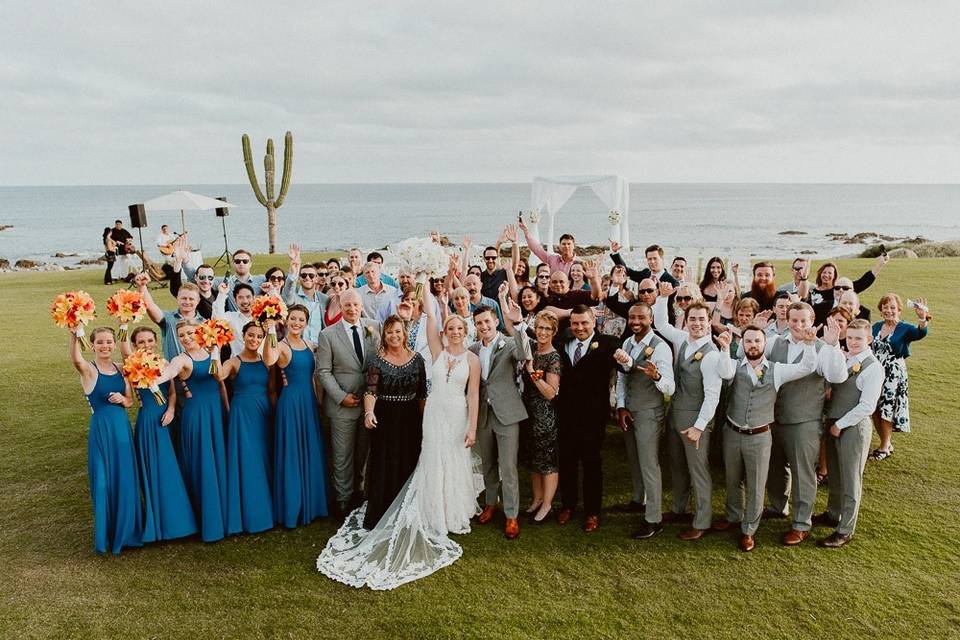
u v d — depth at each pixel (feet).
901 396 20.36
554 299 22.90
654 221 245.24
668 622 13.16
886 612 13.39
